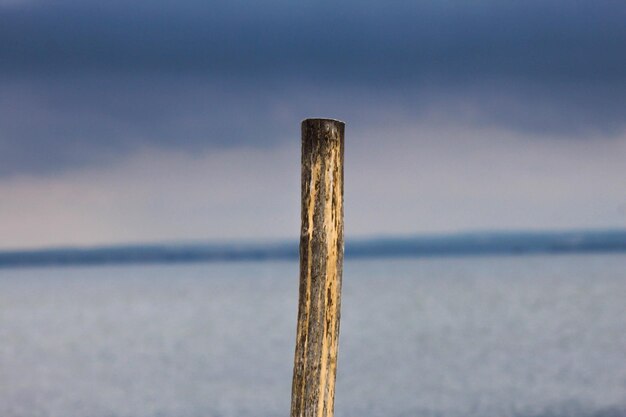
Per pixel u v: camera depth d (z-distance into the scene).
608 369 74.44
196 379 78.50
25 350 105.44
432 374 77.06
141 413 64.06
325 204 12.78
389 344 100.25
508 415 58.50
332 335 12.90
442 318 125.50
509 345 93.75
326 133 12.73
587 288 167.38
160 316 146.88
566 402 61.62
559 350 87.62
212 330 121.81
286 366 85.50
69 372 85.31
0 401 70.25
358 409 63.50
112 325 133.38
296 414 12.92
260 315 143.00
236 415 62.72
